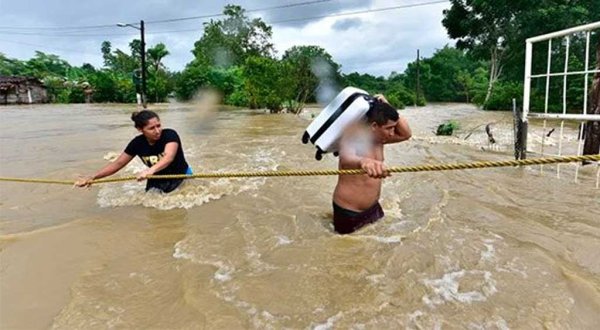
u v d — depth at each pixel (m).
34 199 4.68
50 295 2.54
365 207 3.45
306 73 20.70
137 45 43.06
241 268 2.83
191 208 4.24
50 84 41.19
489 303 2.34
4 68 60.28
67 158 7.45
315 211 4.04
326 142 3.38
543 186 5.03
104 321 2.25
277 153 7.71
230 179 5.34
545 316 2.21
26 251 3.21
